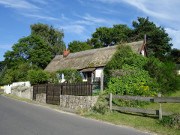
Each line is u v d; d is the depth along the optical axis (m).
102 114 9.63
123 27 44.12
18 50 37.59
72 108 12.08
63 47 43.84
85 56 27.16
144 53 23.50
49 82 23.41
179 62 37.94
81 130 6.63
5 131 6.52
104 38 44.84
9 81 34.00
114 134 6.10
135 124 7.44
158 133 6.25
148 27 36.97
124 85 11.71
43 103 16.27
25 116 9.55
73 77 22.86
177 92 12.72
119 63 14.27
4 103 16.39
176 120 6.90
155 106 10.26
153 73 12.62
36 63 37.22
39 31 42.69
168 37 35.94
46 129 6.78
